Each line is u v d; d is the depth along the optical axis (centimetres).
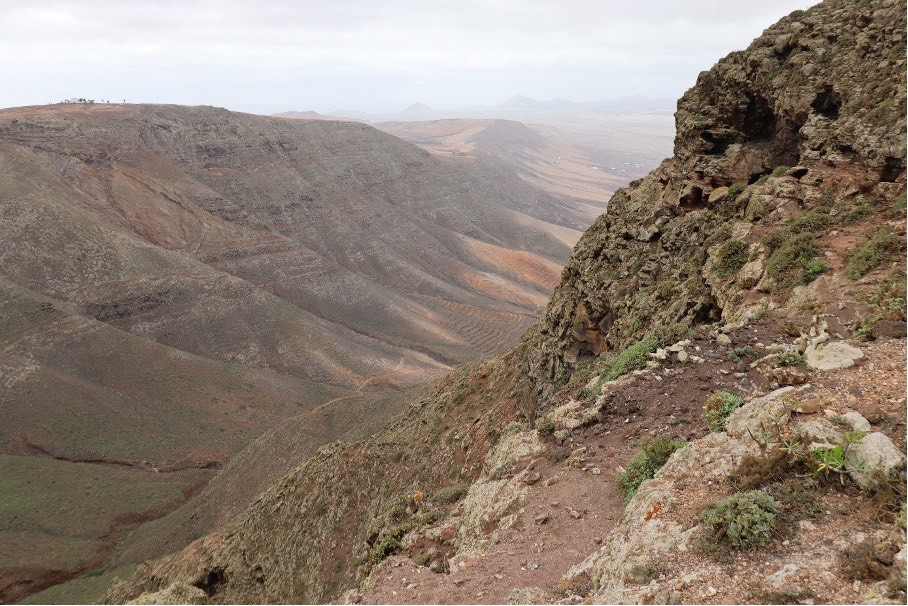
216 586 4591
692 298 2173
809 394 1052
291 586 3803
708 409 1309
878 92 2134
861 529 730
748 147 2736
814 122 2367
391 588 1186
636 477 1195
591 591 918
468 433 3956
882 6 2334
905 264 1488
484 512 1440
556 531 1177
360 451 4738
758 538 785
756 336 1590
